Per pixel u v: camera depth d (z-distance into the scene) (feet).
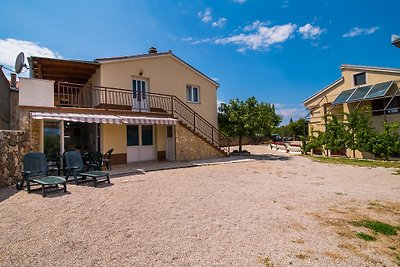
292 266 12.33
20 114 36.83
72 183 31.71
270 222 18.48
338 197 25.91
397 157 60.90
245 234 16.24
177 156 56.29
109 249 14.06
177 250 13.97
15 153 31.78
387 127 58.39
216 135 74.28
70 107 42.27
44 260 12.80
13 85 67.67
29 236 15.70
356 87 71.87
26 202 22.99
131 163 53.11
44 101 39.37
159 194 26.43
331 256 13.34
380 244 14.89
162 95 60.34
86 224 17.80
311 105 86.53
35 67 51.01
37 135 38.75
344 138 66.18
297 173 41.68
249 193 27.37
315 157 69.77
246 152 74.28
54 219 18.71
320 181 34.65
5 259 12.87
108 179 31.73
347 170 45.11
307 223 18.33
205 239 15.46
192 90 69.87
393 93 63.41
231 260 12.88
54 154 40.34
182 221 18.56
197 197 25.41
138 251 13.84
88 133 60.49
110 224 17.84
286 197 25.82
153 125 58.80
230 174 40.06
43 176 29.45
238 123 69.87
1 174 28.73
